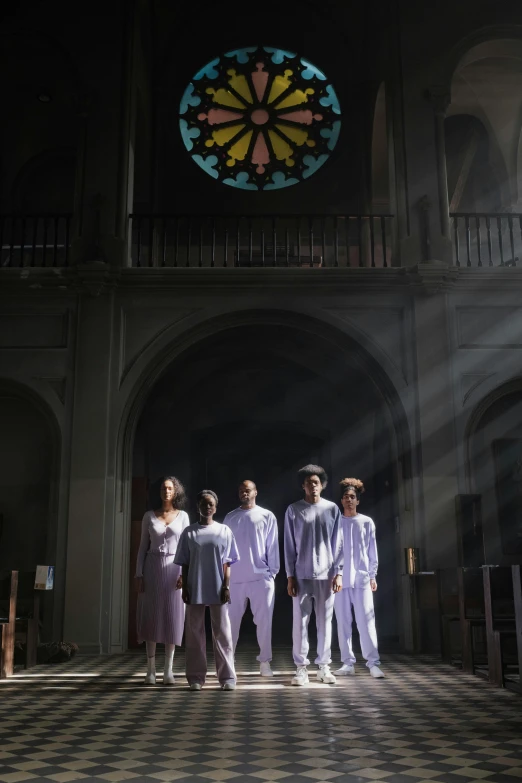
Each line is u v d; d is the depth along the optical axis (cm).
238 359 1343
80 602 969
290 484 1406
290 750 395
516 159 1365
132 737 430
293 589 654
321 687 623
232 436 1402
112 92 1143
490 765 360
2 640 715
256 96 1469
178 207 1413
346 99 1470
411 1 1181
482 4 1178
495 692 595
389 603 1217
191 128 1448
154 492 1339
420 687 622
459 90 1380
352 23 1460
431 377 1044
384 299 1080
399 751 391
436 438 1024
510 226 1108
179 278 1072
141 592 658
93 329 1056
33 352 1053
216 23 1482
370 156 1395
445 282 1066
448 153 1484
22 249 1081
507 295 1077
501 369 1052
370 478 1350
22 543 1100
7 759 378
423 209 1095
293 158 1439
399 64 1159
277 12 1488
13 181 1412
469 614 786
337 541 662
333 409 1396
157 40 1453
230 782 332
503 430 1101
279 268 1076
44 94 1339
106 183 1111
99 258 1070
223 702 552
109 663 842
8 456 1123
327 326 1076
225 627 622
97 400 1034
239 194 1423
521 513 1067
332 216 1108
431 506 1002
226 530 636
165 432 1382
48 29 1165
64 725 468
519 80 1357
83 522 996
